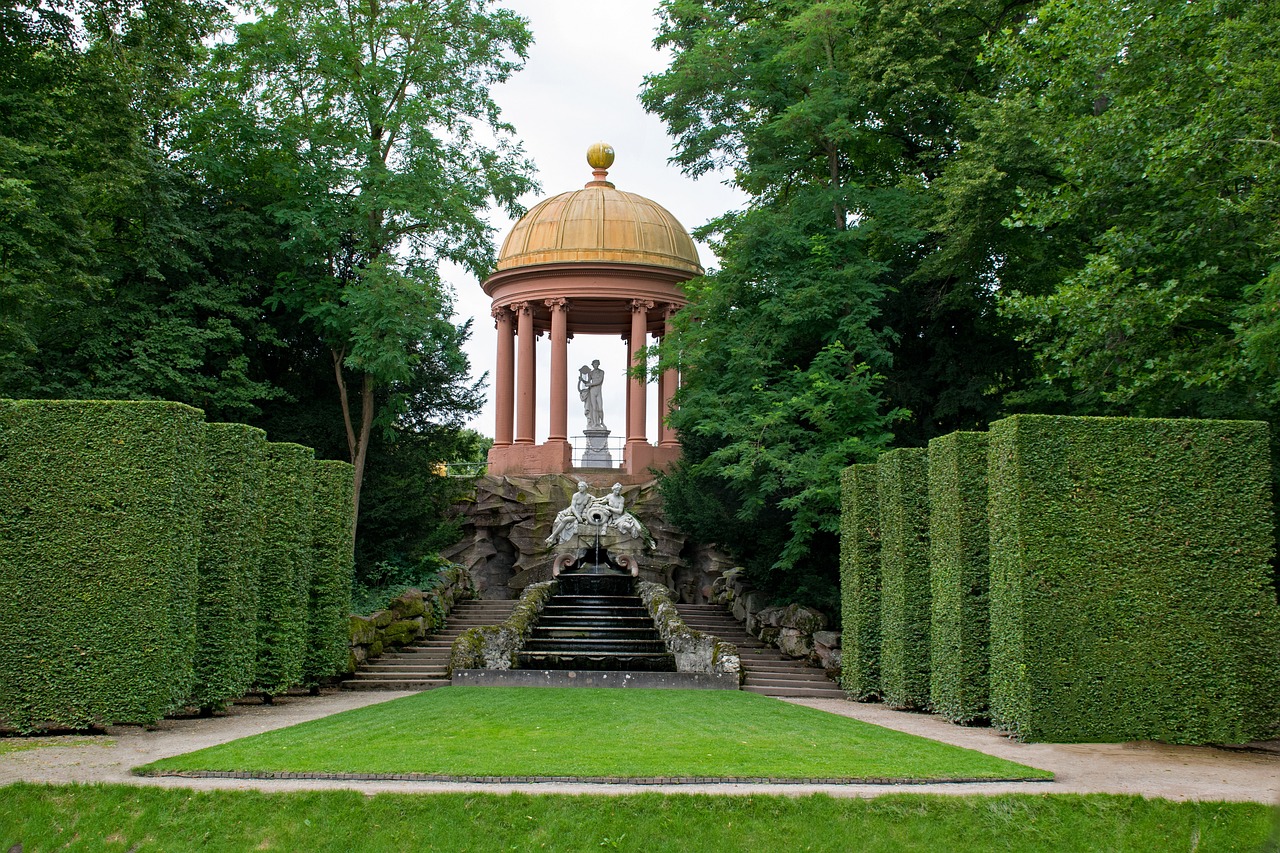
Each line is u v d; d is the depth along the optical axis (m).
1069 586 20.55
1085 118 25.14
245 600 24.09
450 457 44.44
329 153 38.12
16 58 29.11
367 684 30.38
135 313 33.44
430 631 37.03
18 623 19.78
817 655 33.16
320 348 40.47
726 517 37.16
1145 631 20.50
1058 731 20.19
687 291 39.81
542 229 55.69
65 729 20.19
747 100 36.06
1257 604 20.69
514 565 48.12
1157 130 24.08
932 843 13.97
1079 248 30.55
